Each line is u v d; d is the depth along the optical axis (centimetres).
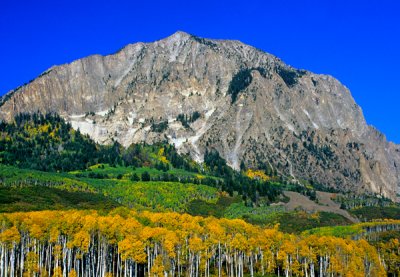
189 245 16588
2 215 16638
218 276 17812
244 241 17638
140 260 15525
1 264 15312
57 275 15062
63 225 16112
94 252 16812
